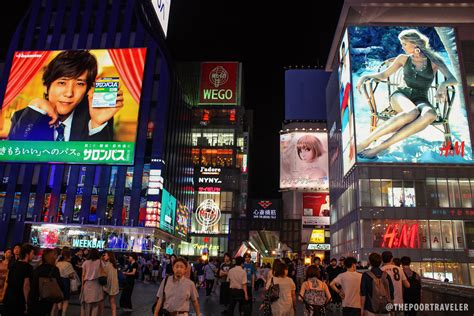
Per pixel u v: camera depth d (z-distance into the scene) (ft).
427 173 162.40
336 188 214.69
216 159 335.06
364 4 192.03
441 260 152.66
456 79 170.81
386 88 171.53
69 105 211.20
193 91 352.90
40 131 209.15
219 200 325.42
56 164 207.31
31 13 238.68
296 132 311.27
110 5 236.02
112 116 207.51
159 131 208.85
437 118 166.09
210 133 342.64
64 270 43.16
